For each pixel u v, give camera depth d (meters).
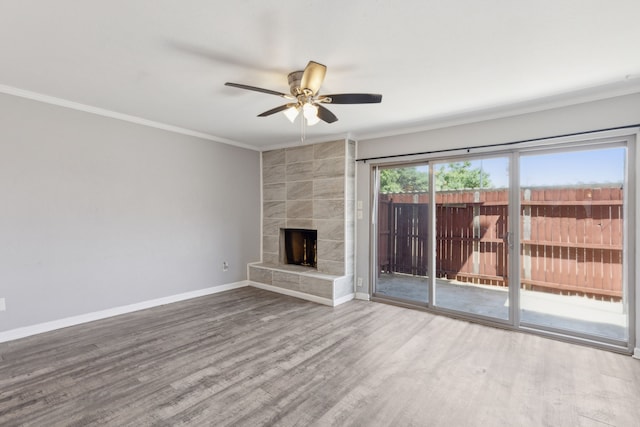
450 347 2.97
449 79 2.64
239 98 3.16
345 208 4.50
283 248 5.35
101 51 2.23
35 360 2.64
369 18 1.82
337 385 2.31
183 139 4.39
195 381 2.34
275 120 3.93
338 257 4.56
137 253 3.93
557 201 3.28
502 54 2.23
